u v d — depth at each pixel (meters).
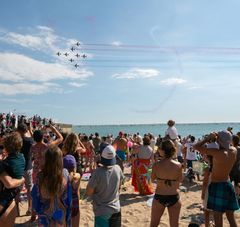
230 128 10.08
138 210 7.18
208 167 4.95
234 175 6.48
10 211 3.79
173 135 9.22
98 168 4.03
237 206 4.61
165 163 4.54
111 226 3.94
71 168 4.30
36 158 6.12
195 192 9.15
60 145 5.81
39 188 3.30
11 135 3.90
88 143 12.44
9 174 3.74
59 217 3.29
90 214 6.76
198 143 4.84
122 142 9.83
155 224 4.59
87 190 3.97
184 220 6.39
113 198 4.00
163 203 4.50
